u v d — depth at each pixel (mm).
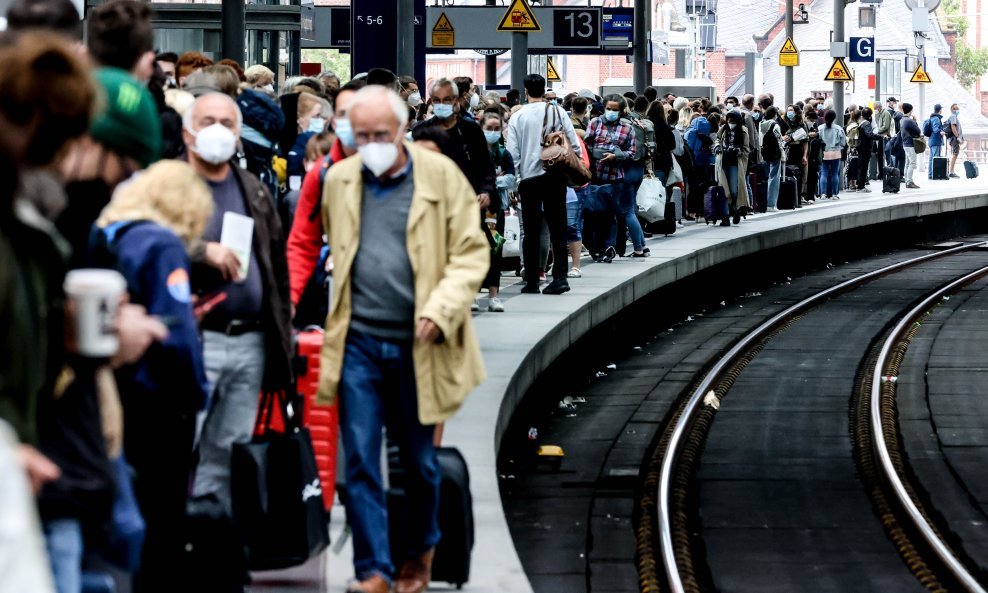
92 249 12133
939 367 39844
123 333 9992
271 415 17172
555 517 24812
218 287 15281
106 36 13859
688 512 25234
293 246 16703
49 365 9508
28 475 8500
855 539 23594
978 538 23547
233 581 13766
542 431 31719
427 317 14773
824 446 30453
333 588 16375
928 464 28703
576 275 42688
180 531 13383
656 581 21312
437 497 15758
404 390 15312
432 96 27250
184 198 12750
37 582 7035
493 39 87812
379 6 45125
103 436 10039
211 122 15102
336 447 17609
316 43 89000
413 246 15047
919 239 84062
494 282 35844
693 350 43125
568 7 77875
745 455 29672
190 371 12500
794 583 21172
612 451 29750
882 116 93938
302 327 19250
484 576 16938
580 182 38281
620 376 38812
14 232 8594
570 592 20844
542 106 37875
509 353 30469
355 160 15328
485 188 28469
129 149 11672
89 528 10094
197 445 15719
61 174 11250
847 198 84500
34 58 8656
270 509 15359
